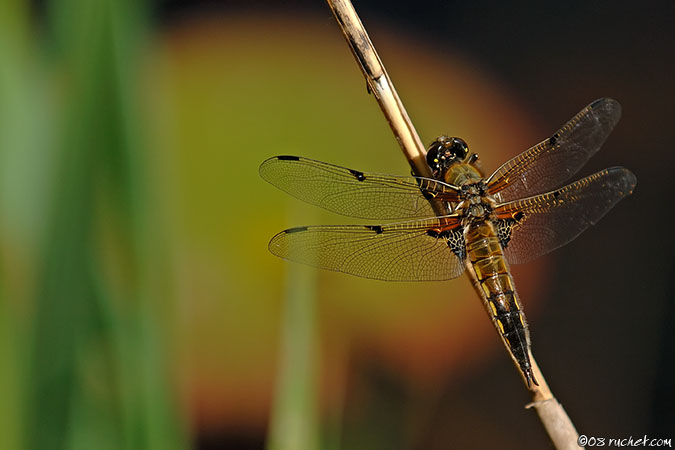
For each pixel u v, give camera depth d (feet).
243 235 3.13
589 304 3.13
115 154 2.73
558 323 3.13
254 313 3.11
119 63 2.73
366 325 3.04
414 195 2.85
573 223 2.85
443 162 2.87
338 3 2.76
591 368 3.11
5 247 2.72
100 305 2.72
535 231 2.85
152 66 2.90
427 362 3.06
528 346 2.81
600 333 3.12
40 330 2.72
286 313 2.77
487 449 3.07
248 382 3.09
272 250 2.79
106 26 2.72
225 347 3.10
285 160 2.84
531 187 2.86
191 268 3.11
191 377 3.09
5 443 2.71
